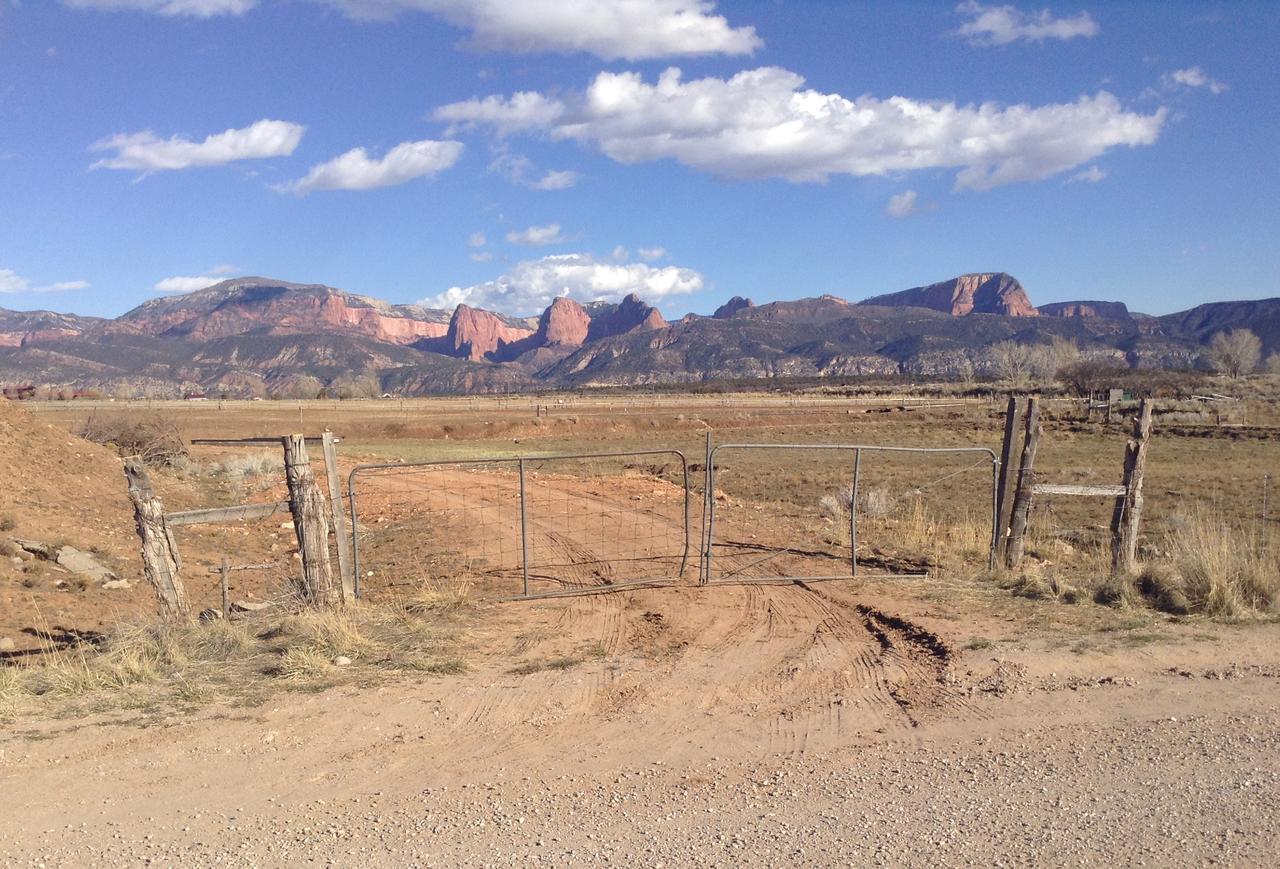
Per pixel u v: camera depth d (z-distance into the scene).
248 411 72.62
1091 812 5.41
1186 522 19.73
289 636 9.95
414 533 18.47
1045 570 13.71
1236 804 5.43
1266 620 10.29
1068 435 55.38
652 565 14.31
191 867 5.02
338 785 6.21
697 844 5.16
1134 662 8.76
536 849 5.15
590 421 64.00
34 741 7.05
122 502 21.98
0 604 13.23
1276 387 92.50
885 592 12.10
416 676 8.74
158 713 7.70
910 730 7.08
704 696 8.09
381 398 124.75
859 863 4.85
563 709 7.79
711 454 13.11
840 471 36.34
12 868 5.03
